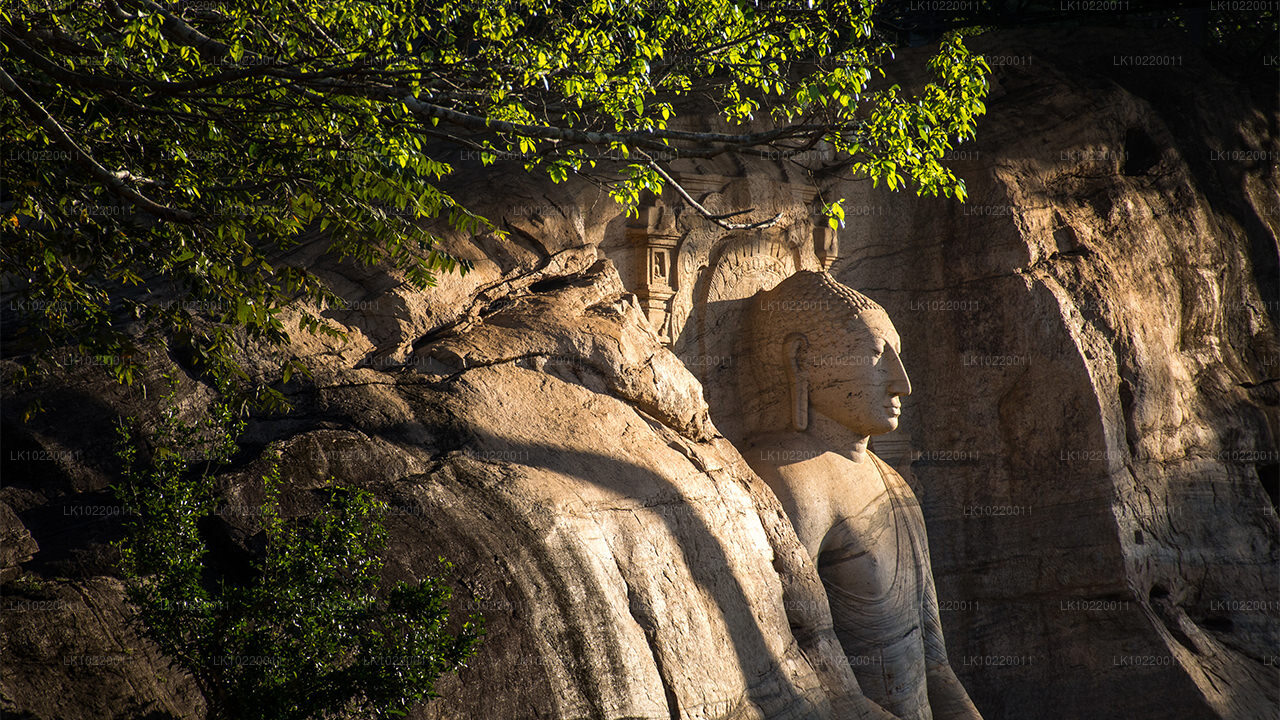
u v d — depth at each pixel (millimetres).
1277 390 47906
